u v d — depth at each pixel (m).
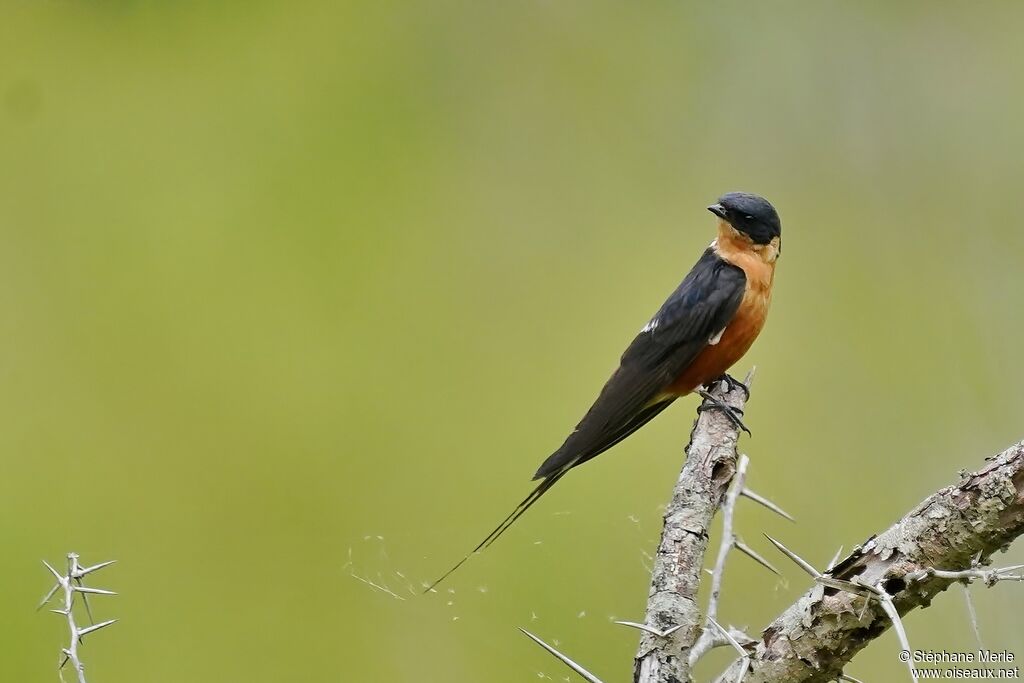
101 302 14.45
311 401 13.41
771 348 13.43
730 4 16.75
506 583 10.47
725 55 16.47
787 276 14.21
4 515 11.88
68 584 5.52
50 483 12.39
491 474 12.61
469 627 10.16
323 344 14.01
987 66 15.66
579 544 10.89
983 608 9.74
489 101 16.66
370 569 11.02
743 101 16.09
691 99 16.20
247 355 13.96
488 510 11.55
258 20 17.55
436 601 10.37
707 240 15.15
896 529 4.89
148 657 10.62
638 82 16.48
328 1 17.69
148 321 14.23
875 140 15.44
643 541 10.91
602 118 16.38
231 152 16.11
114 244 14.98
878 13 16.19
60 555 11.59
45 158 16.09
